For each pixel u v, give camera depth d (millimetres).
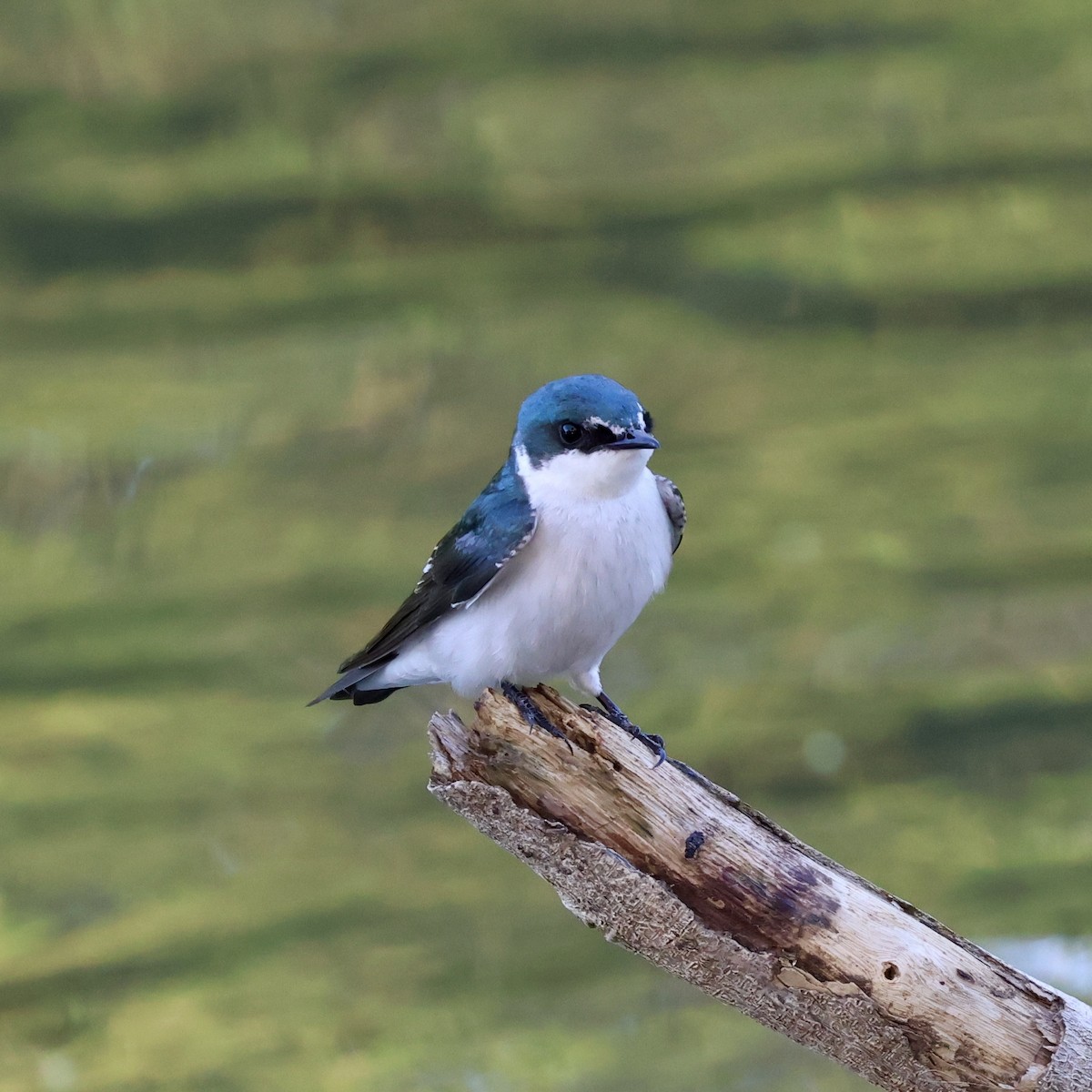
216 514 16109
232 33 19656
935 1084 5508
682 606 14844
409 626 7406
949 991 5434
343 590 15000
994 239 18500
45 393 17156
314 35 19875
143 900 12453
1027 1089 5410
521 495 6977
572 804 5684
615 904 5625
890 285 18031
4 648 14461
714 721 13742
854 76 19875
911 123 19531
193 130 19531
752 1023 11008
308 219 18953
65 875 12578
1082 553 14914
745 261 18469
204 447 16641
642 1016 11117
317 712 13828
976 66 19875
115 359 17641
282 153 19297
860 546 15203
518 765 5715
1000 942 11664
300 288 18391
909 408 17016
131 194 19156
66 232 18891
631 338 17938
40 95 19391
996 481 15992
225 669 14328
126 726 13797
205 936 11984
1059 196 18594
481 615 7086
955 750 13344
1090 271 17891
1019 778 13094
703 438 16734
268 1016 11422
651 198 19141
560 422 6918
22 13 19422
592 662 7246
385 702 13703
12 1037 11281
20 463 16422
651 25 20031
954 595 14820
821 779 13312
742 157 19375
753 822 5641
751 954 5527
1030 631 14477
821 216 18672
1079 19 19891
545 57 19719
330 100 19766
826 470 16188
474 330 17844
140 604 15227
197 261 18828
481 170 19359
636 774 5652
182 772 13344
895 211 18672
